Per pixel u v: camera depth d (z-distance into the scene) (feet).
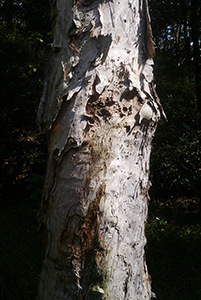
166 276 9.90
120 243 3.54
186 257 11.12
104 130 3.61
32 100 16.57
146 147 4.00
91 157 3.56
